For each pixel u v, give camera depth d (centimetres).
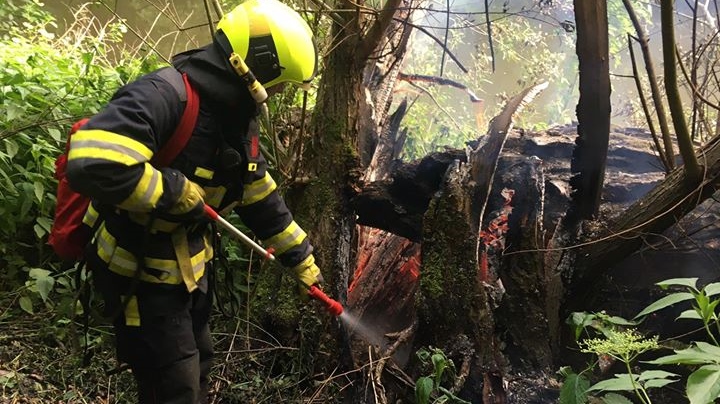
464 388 296
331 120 349
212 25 337
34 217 374
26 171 355
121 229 212
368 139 389
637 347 210
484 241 314
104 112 190
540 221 314
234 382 324
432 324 309
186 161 205
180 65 210
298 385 321
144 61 438
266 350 327
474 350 299
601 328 262
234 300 263
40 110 391
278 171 365
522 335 309
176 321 220
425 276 312
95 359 319
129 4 999
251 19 215
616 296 336
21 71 421
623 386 212
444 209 311
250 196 239
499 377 296
